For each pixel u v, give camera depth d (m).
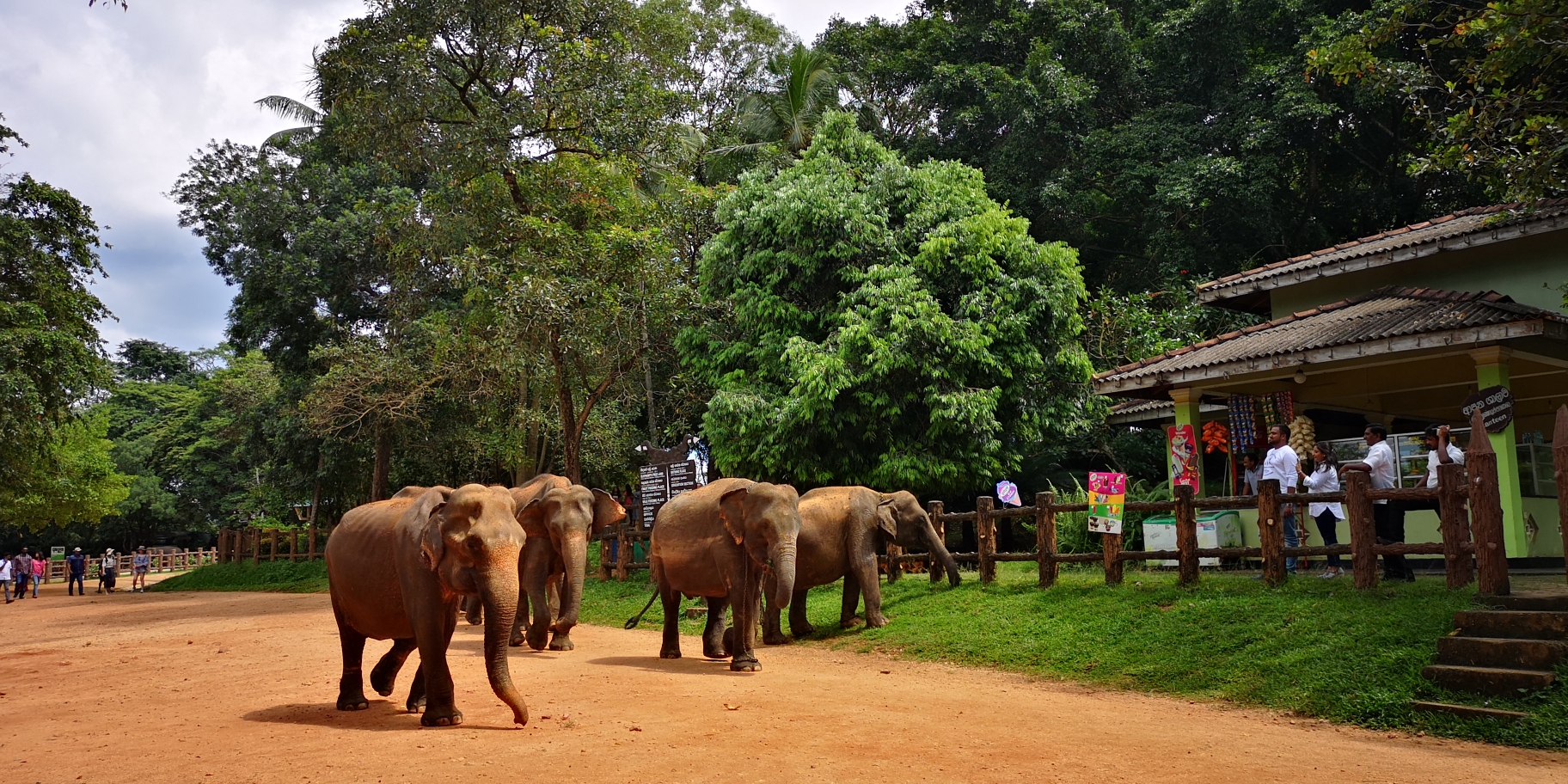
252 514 45.47
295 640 12.79
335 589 7.26
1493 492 8.60
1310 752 6.42
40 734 6.46
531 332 19.09
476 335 21.27
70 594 33.84
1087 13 29.05
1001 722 7.22
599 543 19.98
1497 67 12.40
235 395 38.34
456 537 6.42
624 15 21.38
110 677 9.76
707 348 20.14
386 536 6.98
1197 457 15.12
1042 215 29.28
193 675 9.61
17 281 23.66
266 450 34.09
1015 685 9.41
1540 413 16.25
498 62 19.53
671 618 11.15
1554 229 13.07
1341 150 28.62
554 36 19.47
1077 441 23.31
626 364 22.14
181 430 53.22
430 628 6.56
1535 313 11.56
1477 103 13.16
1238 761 6.09
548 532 11.58
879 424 17.53
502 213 19.69
